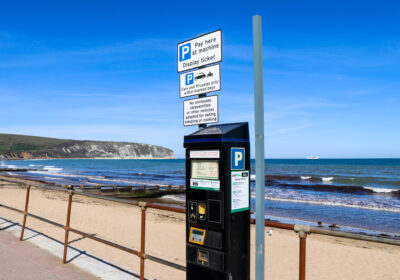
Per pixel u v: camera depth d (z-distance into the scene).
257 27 2.38
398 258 9.42
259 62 2.37
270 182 41.94
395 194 30.19
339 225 16.73
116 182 45.25
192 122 3.54
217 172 2.64
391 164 97.62
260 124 2.34
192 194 2.84
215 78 3.32
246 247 2.76
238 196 2.69
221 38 3.28
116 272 4.48
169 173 71.06
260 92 2.36
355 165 91.88
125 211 16.95
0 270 4.41
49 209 15.56
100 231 11.12
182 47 3.68
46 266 4.64
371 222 17.58
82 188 31.05
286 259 8.84
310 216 19.33
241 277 2.71
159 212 17.22
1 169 75.19
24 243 5.82
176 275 6.50
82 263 4.79
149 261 7.46
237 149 2.69
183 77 3.67
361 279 7.66
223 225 2.60
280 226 2.55
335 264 8.80
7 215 11.93
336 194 30.14
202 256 2.76
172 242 10.02
